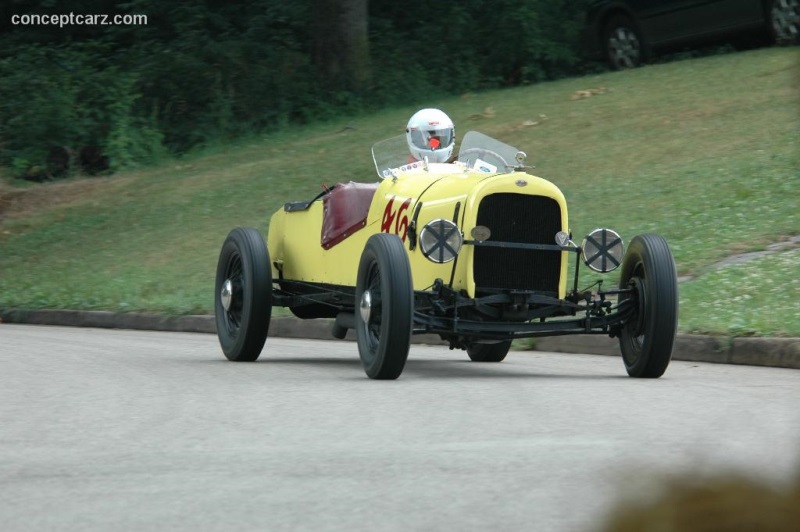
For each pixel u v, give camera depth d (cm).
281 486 902
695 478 155
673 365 2086
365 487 891
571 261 3047
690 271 2731
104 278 3875
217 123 5938
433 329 1747
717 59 4922
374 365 1733
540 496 828
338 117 6003
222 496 864
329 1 6159
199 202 4559
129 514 802
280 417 1338
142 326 3412
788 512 147
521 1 6431
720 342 2152
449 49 6444
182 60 6075
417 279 1859
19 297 3841
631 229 3159
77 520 785
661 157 3803
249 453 1080
